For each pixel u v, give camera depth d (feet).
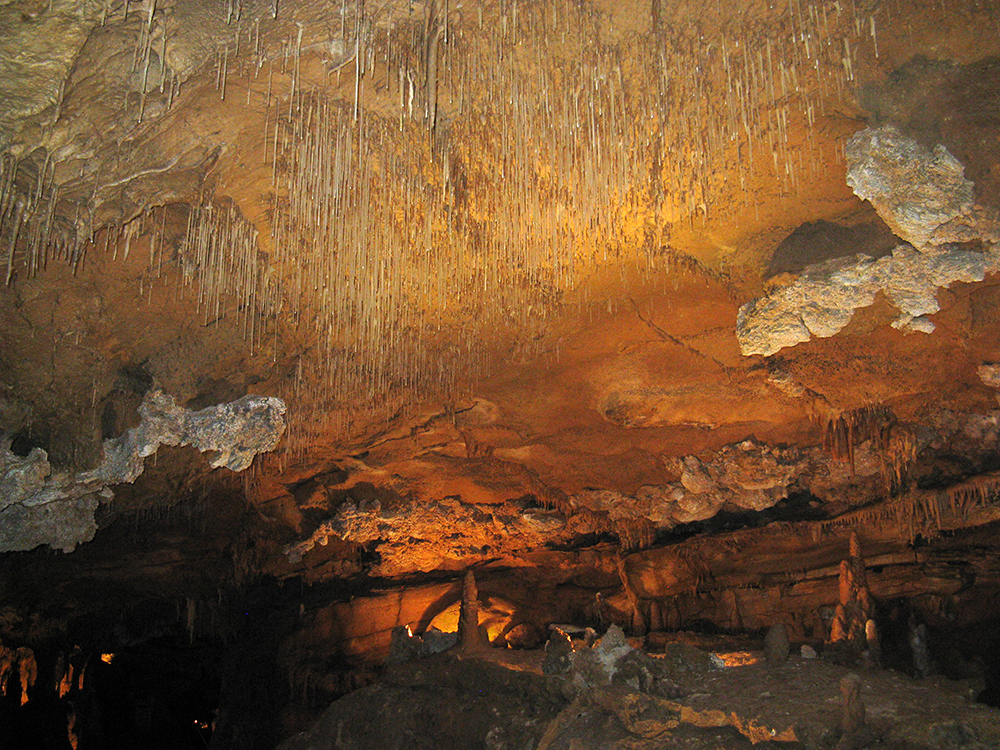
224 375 38.88
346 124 24.13
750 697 31.60
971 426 44.80
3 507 31.35
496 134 24.76
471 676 45.03
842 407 44.14
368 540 64.59
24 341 29.89
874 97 23.77
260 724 67.36
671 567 60.90
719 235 32.14
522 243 31.73
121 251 28.60
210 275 31.24
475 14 20.15
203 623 72.08
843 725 26.99
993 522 50.57
